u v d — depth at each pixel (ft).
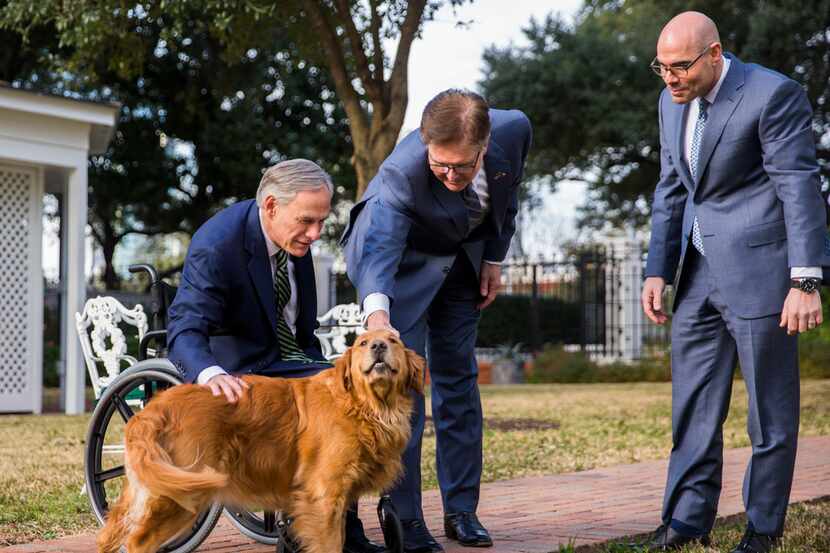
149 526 10.51
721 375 13.16
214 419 10.66
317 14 31.14
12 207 39.40
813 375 54.19
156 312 14.02
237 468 10.84
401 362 11.28
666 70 12.26
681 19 12.21
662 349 62.54
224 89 65.21
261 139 69.51
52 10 32.63
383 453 11.24
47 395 52.39
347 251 13.46
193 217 75.56
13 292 39.32
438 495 18.24
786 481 12.66
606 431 29.12
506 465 22.58
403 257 13.29
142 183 71.26
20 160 37.50
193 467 10.36
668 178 13.62
